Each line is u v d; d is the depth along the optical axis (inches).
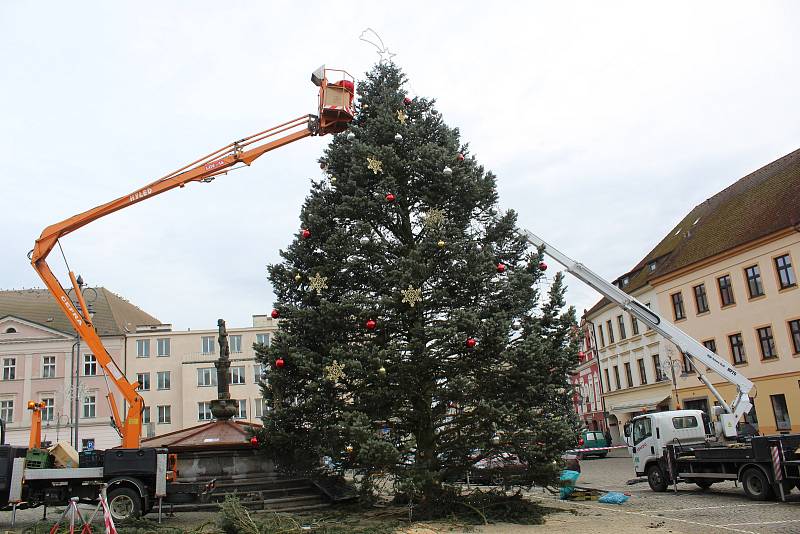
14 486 598.2
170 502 621.0
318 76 722.8
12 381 2327.8
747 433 850.8
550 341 583.5
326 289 626.5
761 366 1413.6
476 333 560.4
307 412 579.2
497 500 589.6
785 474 636.7
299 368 576.4
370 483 577.6
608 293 838.5
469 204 652.7
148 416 2566.4
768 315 1397.6
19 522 650.2
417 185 653.3
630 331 1957.4
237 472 714.2
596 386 2287.2
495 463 584.1
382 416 589.6
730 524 515.2
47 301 2576.3
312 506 657.6
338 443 560.4
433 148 642.8
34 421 663.1
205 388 2578.7
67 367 2352.4
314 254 644.7
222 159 730.8
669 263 1736.0
